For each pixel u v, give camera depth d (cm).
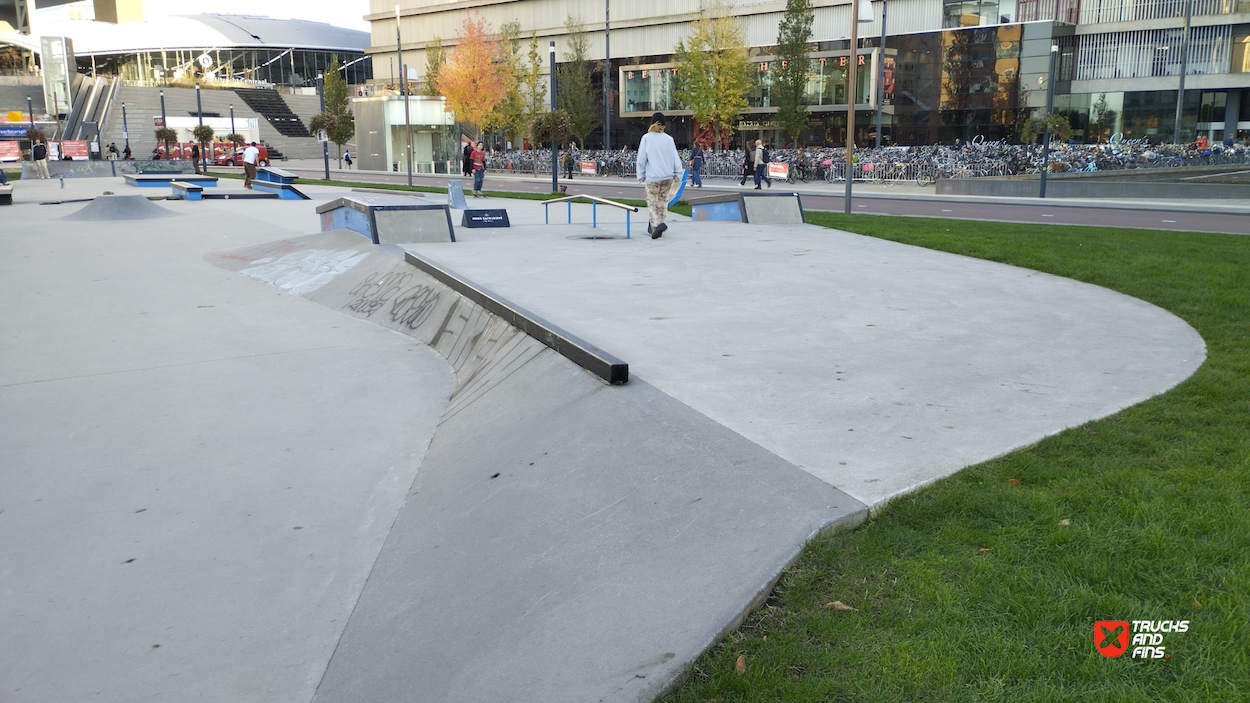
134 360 786
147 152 7500
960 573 316
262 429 608
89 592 396
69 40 7256
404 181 4234
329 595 392
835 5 5275
